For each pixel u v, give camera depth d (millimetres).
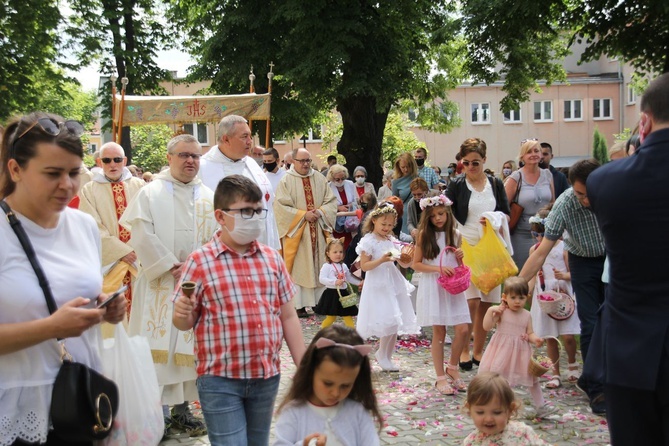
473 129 51344
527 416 5922
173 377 5508
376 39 21797
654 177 2904
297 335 3820
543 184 8406
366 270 7512
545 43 25891
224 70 23266
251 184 3668
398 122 40812
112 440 3059
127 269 7152
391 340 7637
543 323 6902
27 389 2715
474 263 7344
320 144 49125
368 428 3277
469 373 7426
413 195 10383
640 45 19266
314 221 10742
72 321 2635
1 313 2691
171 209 5625
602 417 5922
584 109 51531
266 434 3750
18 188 2779
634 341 2949
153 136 52250
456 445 5359
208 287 3611
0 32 26281
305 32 21250
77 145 2754
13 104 27031
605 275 5902
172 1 27391
